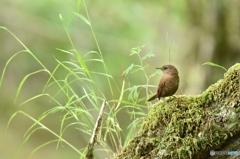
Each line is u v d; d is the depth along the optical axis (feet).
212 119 12.36
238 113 12.19
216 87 12.78
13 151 46.37
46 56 54.49
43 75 56.65
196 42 41.52
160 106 13.30
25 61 55.93
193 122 12.56
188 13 42.96
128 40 49.67
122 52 49.73
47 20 51.21
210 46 39.99
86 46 50.03
